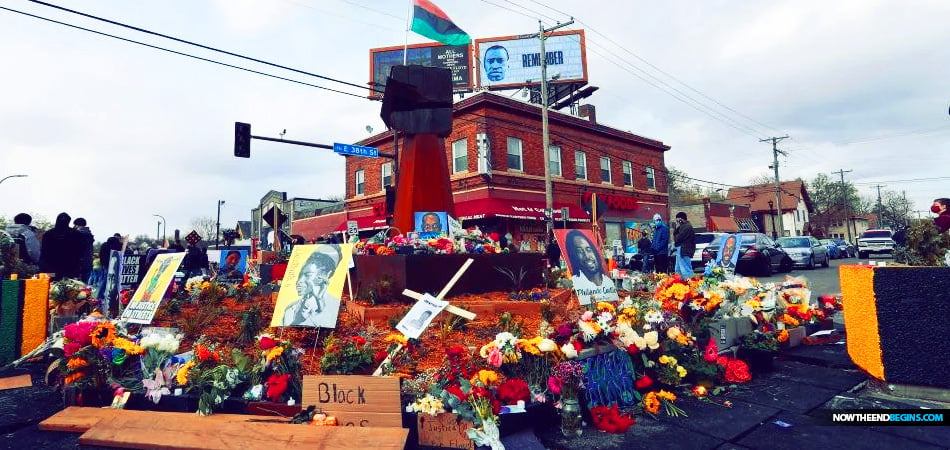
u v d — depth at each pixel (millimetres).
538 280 7562
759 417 3818
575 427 3473
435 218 8812
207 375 3711
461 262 6660
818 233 58312
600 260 5664
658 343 4246
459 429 3277
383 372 3891
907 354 4176
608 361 4031
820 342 6301
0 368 5348
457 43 11406
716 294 5453
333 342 4430
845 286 4938
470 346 4695
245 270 14312
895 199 87250
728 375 4605
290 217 38344
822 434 3465
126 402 3846
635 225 27188
